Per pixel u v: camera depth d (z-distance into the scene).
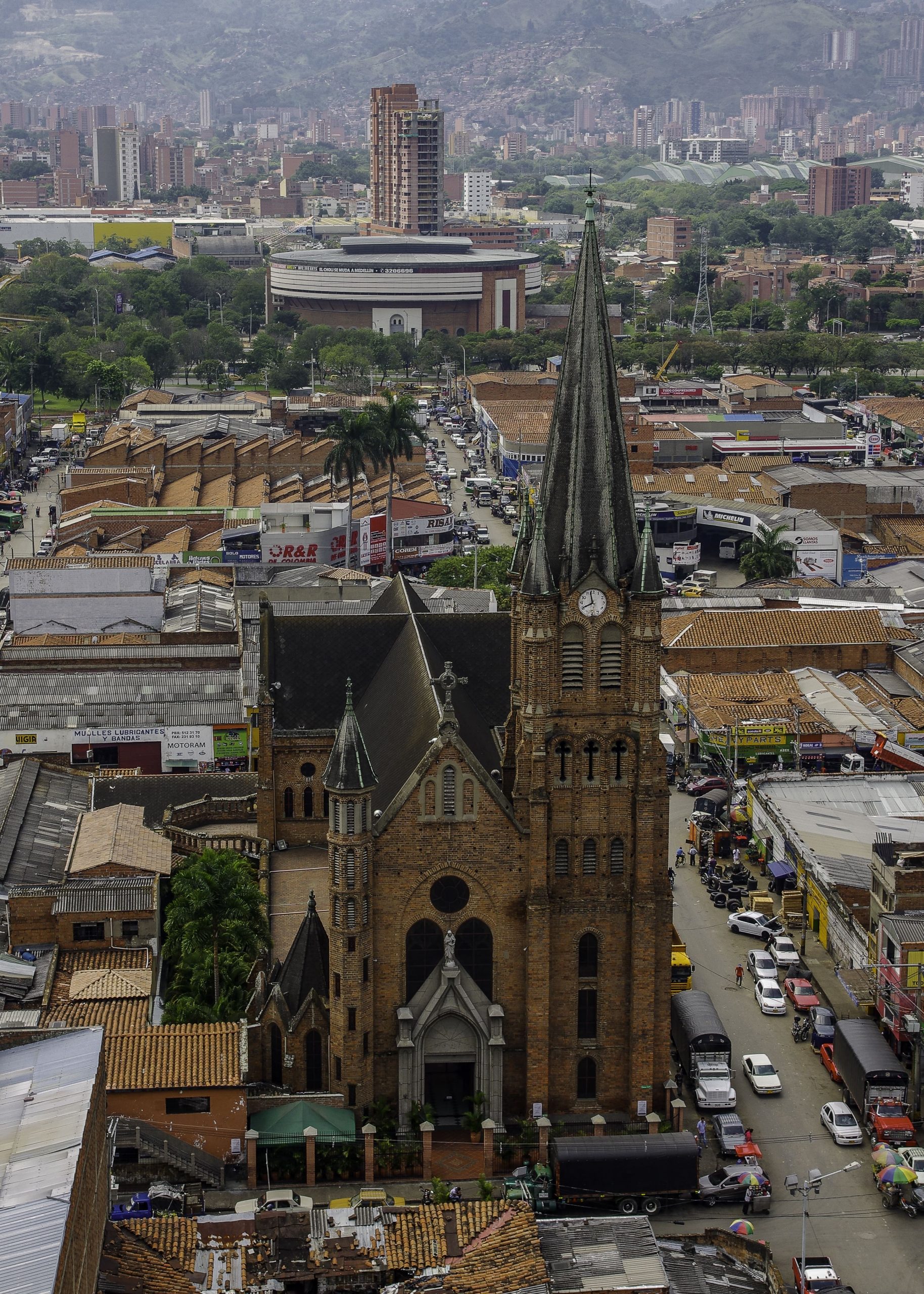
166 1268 98.06
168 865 151.88
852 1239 115.69
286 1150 120.38
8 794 167.25
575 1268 101.69
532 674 120.25
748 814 186.88
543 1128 121.81
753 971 153.75
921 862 146.25
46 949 142.75
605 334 119.25
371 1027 123.31
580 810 122.94
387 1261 101.12
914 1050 130.62
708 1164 123.50
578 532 119.81
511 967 124.62
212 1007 133.25
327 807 152.88
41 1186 85.00
